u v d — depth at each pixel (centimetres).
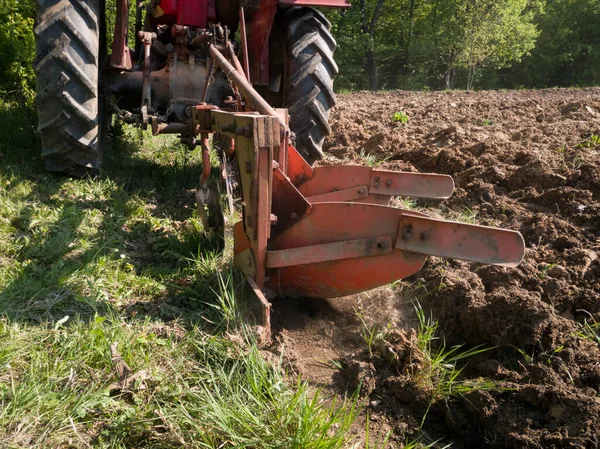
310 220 283
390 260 270
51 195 414
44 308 279
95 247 349
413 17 3011
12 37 594
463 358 278
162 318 286
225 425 209
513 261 241
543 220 396
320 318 303
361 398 251
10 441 199
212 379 236
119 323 269
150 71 420
